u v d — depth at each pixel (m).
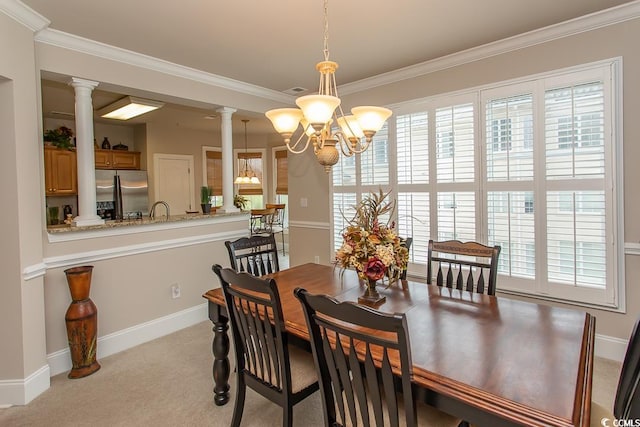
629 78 2.56
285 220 8.00
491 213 3.21
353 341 1.38
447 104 3.45
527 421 1.02
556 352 1.38
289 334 1.76
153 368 2.78
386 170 3.96
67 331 2.64
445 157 3.48
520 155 3.04
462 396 1.14
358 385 1.30
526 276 3.04
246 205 8.11
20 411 2.24
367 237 1.93
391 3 2.36
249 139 8.02
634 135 2.57
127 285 3.15
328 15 2.51
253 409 2.24
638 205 2.58
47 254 2.64
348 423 1.49
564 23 2.71
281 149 7.85
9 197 2.27
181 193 6.93
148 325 3.30
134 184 6.21
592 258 2.74
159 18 2.51
